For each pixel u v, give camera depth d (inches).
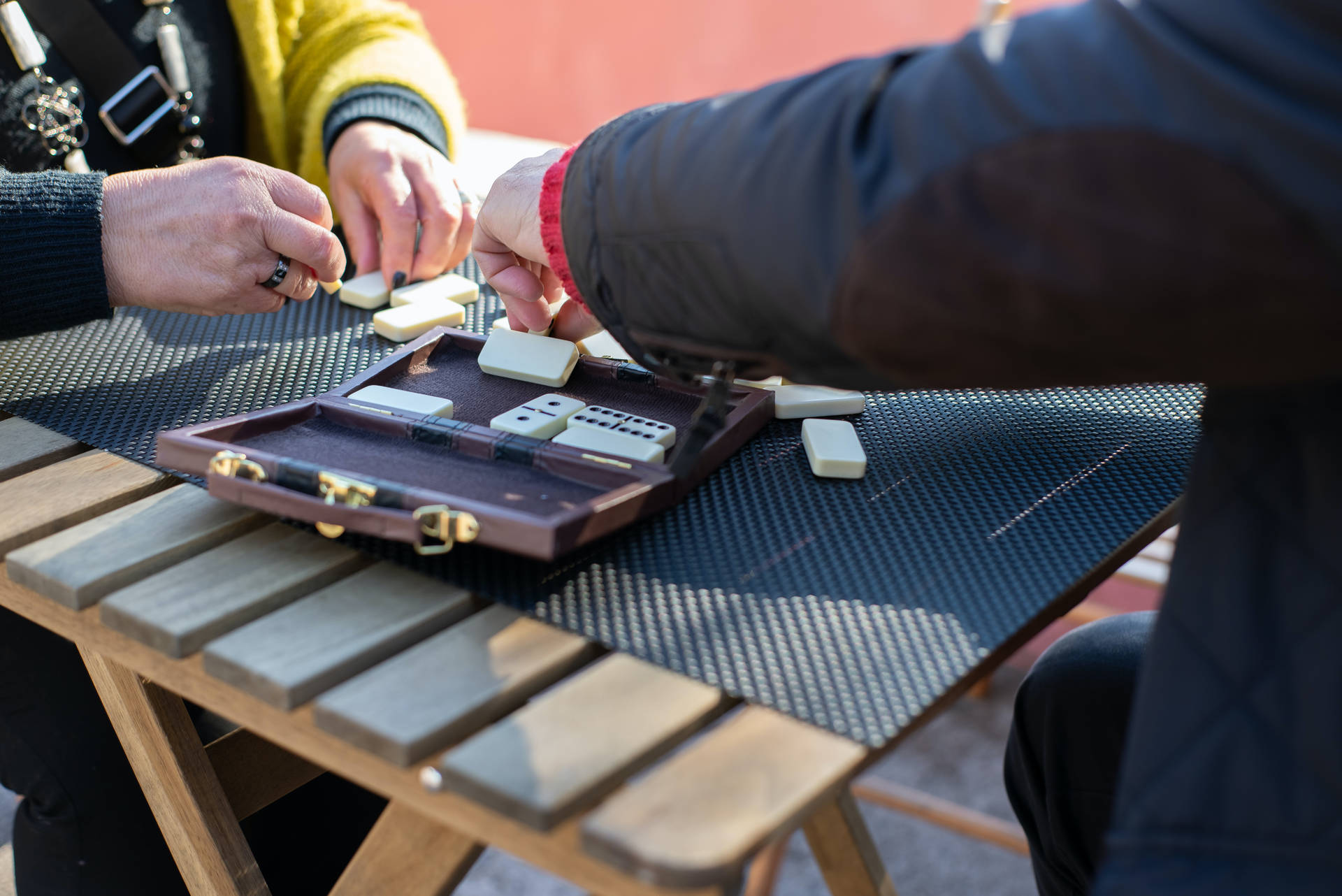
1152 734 17.8
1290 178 13.3
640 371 30.5
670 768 17.3
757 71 81.9
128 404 30.9
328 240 32.9
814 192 16.9
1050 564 23.2
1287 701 16.7
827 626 21.0
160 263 31.6
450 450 26.2
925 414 31.1
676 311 20.6
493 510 21.6
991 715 73.3
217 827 28.9
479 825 17.4
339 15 50.4
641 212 20.3
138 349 34.9
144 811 36.6
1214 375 16.1
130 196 31.5
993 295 15.5
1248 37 13.4
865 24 76.2
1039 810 31.2
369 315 38.6
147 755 28.3
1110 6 14.9
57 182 30.6
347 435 27.1
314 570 22.7
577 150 23.5
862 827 31.2
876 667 19.8
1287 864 16.5
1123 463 27.9
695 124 19.6
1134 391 32.8
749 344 19.8
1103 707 29.3
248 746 30.6
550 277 35.0
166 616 21.0
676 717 18.4
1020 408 31.5
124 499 26.0
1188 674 17.6
